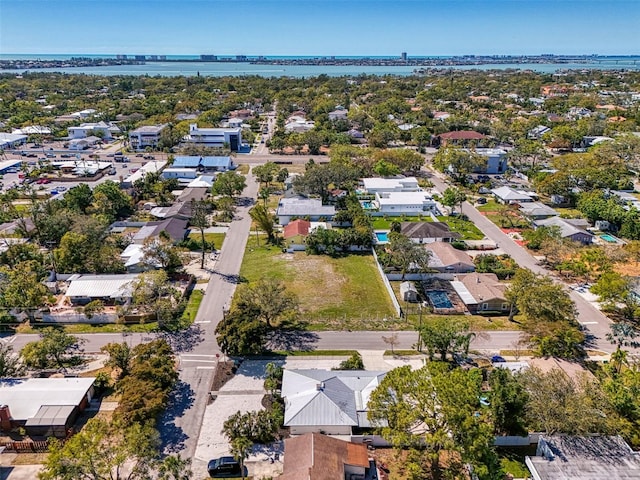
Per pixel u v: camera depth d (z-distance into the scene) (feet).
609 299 231.09
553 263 287.89
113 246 293.02
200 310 235.81
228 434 153.79
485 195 422.82
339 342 211.41
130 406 153.69
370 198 406.41
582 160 442.50
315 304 243.19
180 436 157.28
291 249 307.37
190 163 498.69
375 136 583.58
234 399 174.50
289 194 406.21
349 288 259.80
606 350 204.54
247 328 191.21
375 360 198.59
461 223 351.87
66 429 157.69
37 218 311.68
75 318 226.17
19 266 249.75
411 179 437.58
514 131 626.23
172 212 350.43
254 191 433.89
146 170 461.78
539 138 616.80
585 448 140.15
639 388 158.51
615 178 416.87
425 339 190.08
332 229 326.44
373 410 144.46
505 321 229.45
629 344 208.03
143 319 225.15
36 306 225.56
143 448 131.64
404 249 259.60
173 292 233.14
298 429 156.46
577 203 376.07
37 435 157.99
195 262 289.94
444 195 380.37
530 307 208.74
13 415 159.33
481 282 249.75
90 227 289.53
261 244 318.65
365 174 471.62
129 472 142.61
